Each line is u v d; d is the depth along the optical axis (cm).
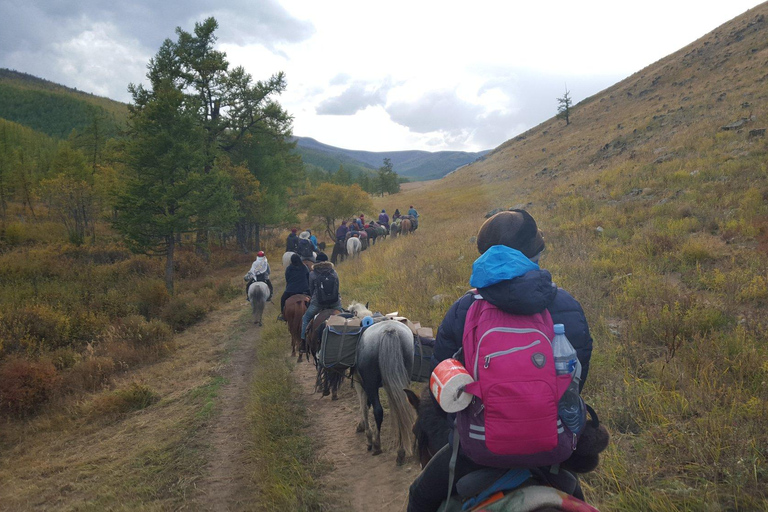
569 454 190
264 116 3453
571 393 187
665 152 2584
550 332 189
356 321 599
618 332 686
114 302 1725
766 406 441
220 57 3173
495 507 192
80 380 1081
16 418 959
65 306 1691
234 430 738
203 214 2270
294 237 2014
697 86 4906
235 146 3544
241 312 1750
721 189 1471
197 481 595
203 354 1237
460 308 218
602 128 5747
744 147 2000
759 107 2716
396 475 537
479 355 185
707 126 2784
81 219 4028
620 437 460
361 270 1773
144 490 586
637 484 390
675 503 356
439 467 228
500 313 192
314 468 575
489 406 176
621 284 877
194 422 781
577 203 1895
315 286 738
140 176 2209
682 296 741
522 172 5634
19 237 3781
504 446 175
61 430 879
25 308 1498
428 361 530
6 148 6594
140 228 2158
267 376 909
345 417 714
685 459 407
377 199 8712
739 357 543
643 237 1173
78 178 4675
